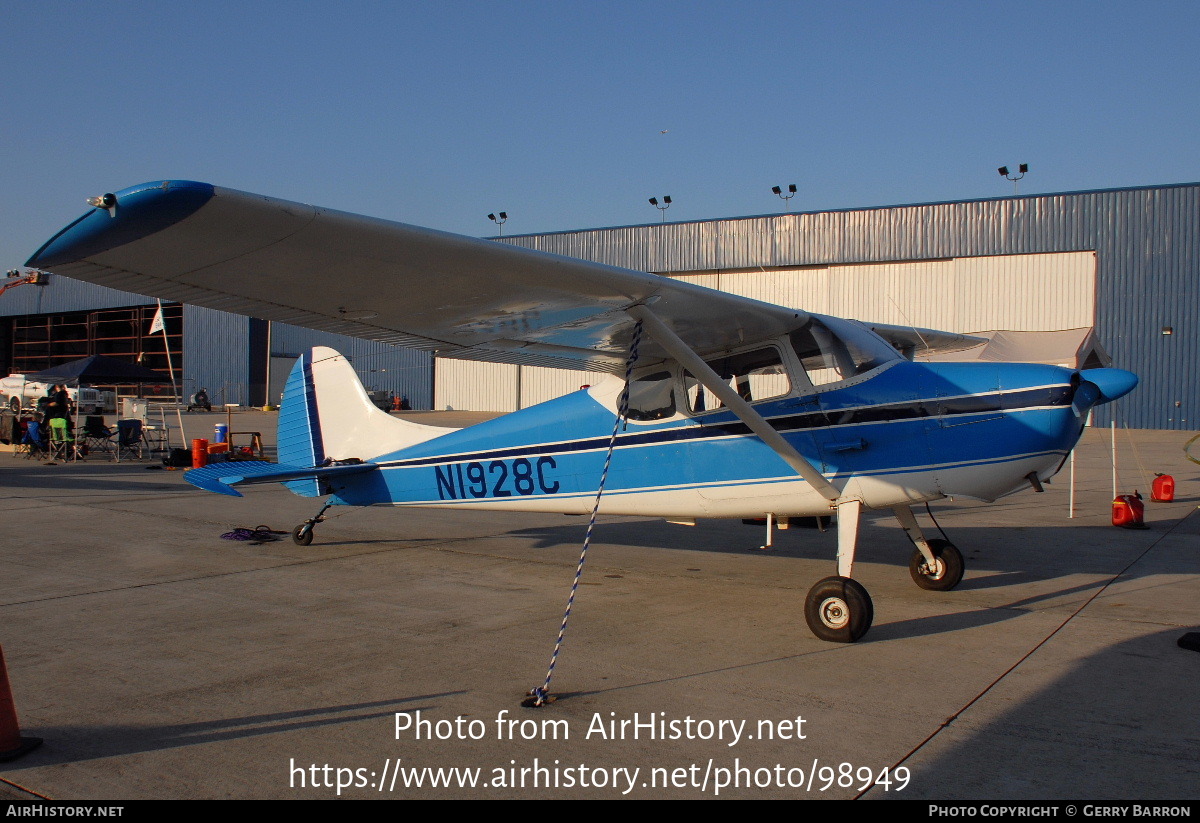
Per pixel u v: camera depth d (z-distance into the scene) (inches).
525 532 335.6
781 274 1213.7
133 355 1955.0
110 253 121.5
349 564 268.4
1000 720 133.5
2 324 2188.7
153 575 250.7
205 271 135.9
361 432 293.7
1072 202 1054.4
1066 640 177.8
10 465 611.2
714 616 201.6
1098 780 112.6
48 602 216.8
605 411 240.1
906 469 196.9
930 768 117.0
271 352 1737.2
